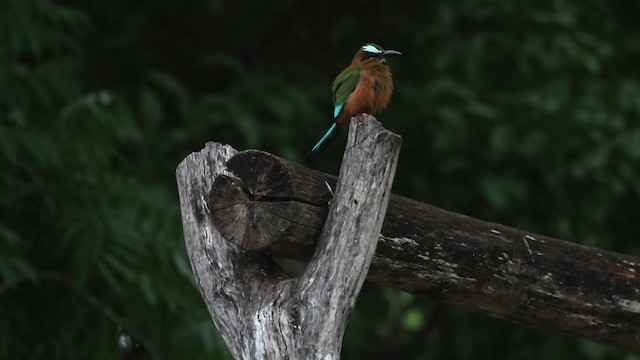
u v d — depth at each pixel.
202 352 11.32
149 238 11.09
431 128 14.57
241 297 6.04
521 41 14.62
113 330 11.52
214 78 15.86
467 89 14.27
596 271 6.91
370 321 16.34
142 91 13.35
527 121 14.44
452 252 6.41
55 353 11.74
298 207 5.77
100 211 11.13
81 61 12.58
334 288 5.67
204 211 6.41
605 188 14.95
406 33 15.65
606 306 6.96
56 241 11.31
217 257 6.25
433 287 6.53
